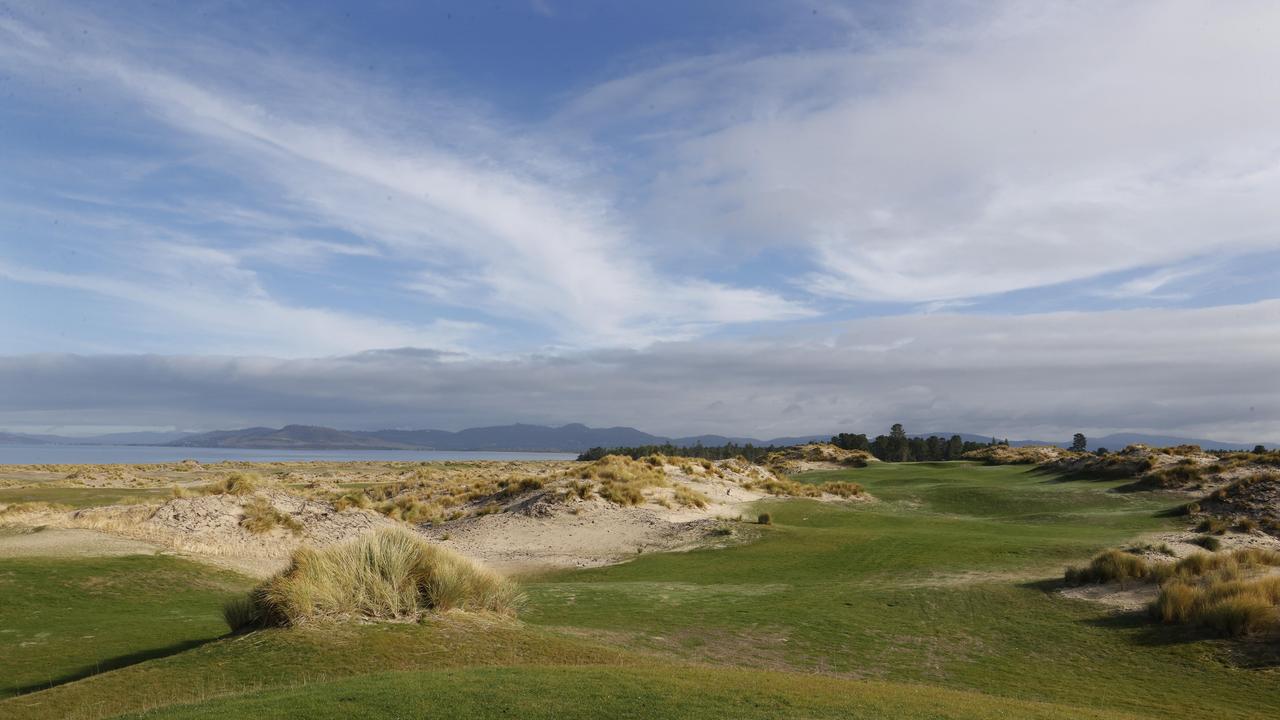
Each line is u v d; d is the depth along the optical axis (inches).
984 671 491.8
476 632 492.4
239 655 430.0
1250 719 395.2
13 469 2935.5
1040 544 952.9
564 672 380.5
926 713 319.9
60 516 951.6
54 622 595.5
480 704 312.2
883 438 4849.9
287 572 530.3
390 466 4030.5
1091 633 570.6
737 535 1133.1
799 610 665.0
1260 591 556.4
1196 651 510.9
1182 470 1584.6
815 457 3193.9
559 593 757.3
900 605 677.9
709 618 639.1
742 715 302.8
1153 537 1040.8
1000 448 3120.1
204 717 295.1
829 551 993.5
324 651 433.1
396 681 353.7
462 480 2167.8
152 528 939.3
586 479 1588.3
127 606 662.5
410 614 513.0
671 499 1508.4
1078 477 1913.1
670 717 296.8
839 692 357.7
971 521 1395.2
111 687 386.0
